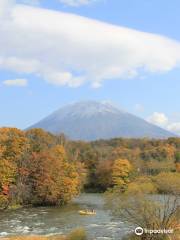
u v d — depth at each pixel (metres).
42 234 46.59
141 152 182.38
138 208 36.19
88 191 147.38
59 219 62.00
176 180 60.06
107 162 149.50
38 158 90.19
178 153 179.50
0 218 63.91
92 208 81.31
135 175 140.62
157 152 180.00
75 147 171.12
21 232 48.34
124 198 37.62
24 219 62.34
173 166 159.88
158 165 159.25
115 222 56.50
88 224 55.09
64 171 95.56
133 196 37.56
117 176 138.00
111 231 47.78
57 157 96.69
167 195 40.78
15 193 84.50
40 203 88.69
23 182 87.44
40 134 106.31
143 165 159.25
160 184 64.25
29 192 87.56
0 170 82.00
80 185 131.25
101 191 145.88
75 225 54.41
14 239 41.19
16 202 84.44
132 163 155.50
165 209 35.75
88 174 149.38
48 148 101.25
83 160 156.25
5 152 86.81
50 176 89.44
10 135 90.38
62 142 137.88
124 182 136.88
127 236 39.88
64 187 90.88
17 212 74.19
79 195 123.56
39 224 55.97
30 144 94.50
